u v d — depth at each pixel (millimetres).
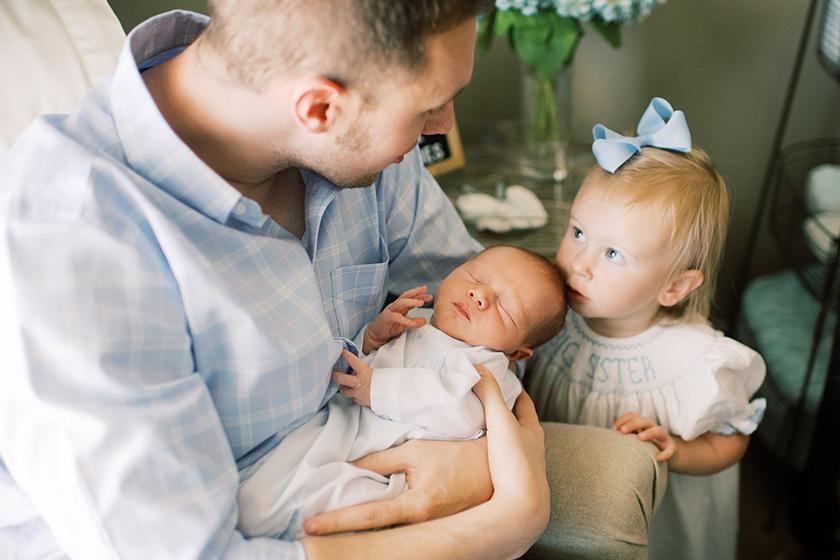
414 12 741
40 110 1080
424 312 1205
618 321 1247
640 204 1108
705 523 1344
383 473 972
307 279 927
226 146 860
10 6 1094
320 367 928
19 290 719
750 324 1827
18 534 895
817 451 1560
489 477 966
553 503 1042
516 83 1895
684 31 1801
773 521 1755
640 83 1872
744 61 1815
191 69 836
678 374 1215
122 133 822
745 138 1899
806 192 1747
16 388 726
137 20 1476
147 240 796
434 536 854
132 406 746
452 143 1688
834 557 1648
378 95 795
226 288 826
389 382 988
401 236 1199
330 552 821
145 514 747
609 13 1395
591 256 1160
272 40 762
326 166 875
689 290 1180
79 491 733
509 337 1118
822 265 1674
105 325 739
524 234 1538
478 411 1003
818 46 1675
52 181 769
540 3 1408
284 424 928
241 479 916
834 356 1492
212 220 850
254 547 809
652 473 1098
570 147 1710
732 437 1256
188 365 817
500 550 884
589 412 1279
